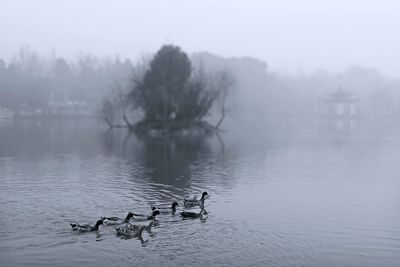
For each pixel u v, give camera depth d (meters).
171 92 133.38
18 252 33.75
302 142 111.50
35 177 61.69
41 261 32.22
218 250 34.62
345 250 35.12
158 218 42.53
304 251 34.75
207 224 40.78
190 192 53.50
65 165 71.88
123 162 75.75
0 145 98.56
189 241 36.38
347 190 55.28
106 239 36.53
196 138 120.06
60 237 36.91
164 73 132.00
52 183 57.81
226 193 53.22
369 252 34.78
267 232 38.88
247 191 54.38
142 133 131.75
